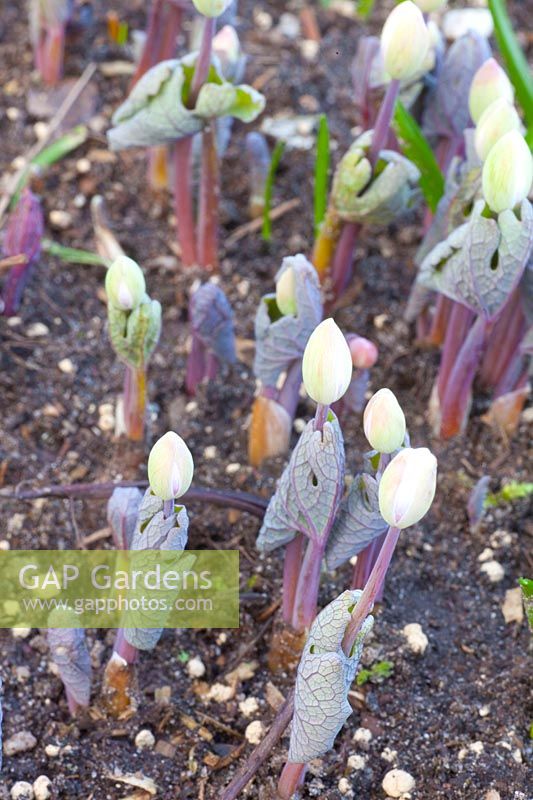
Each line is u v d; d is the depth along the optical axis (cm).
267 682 52
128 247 67
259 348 54
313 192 70
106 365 62
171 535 46
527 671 52
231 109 58
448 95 61
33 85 75
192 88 57
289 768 47
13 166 71
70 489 54
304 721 44
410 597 55
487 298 53
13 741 50
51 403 60
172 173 64
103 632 53
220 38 61
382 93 62
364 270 66
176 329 64
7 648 53
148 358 53
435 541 56
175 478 44
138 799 49
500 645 54
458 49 60
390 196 57
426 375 61
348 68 79
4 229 67
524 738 51
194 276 65
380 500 41
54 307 64
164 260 66
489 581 55
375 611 54
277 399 56
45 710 51
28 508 57
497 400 59
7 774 50
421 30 51
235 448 59
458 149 62
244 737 51
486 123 52
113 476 58
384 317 64
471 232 51
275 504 48
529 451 59
